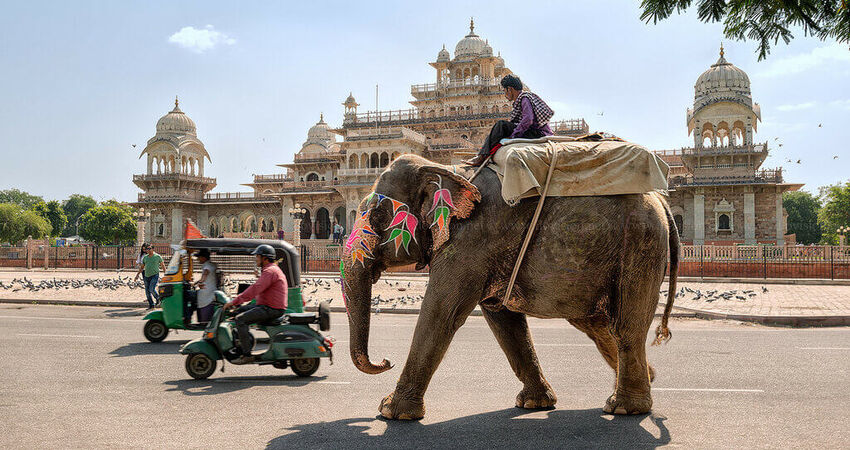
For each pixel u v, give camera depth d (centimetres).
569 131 5616
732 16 535
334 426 493
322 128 8169
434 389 646
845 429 478
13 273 3228
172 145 6881
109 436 467
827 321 1350
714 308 1551
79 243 7631
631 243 457
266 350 782
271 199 6912
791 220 8494
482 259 470
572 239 454
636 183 459
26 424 504
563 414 525
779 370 754
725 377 709
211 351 726
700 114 5022
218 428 491
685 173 6147
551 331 1182
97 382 691
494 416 520
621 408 511
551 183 462
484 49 6719
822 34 524
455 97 6450
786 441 445
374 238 498
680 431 469
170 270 1024
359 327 489
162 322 1021
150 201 6900
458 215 472
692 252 2723
